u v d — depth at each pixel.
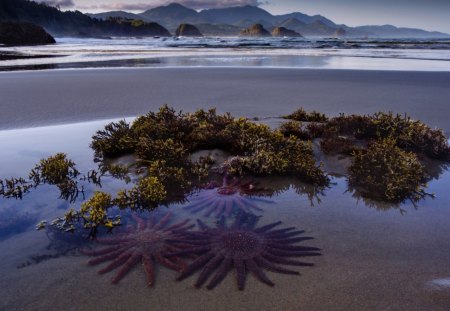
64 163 5.55
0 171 5.64
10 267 3.30
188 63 24.16
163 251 3.35
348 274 3.18
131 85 13.81
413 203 4.69
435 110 9.53
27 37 65.38
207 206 4.47
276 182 5.37
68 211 4.42
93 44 64.00
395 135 6.75
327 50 40.38
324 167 5.96
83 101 10.82
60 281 3.10
